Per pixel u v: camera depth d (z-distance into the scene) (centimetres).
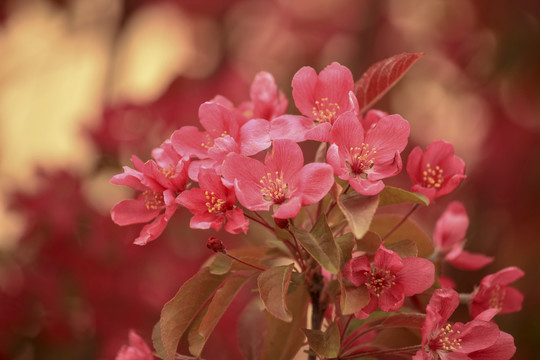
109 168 110
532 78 146
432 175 69
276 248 71
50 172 106
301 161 66
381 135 67
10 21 152
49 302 101
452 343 66
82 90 154
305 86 69
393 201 67
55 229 103
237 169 67
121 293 102
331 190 66
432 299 66
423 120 154
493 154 146
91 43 151
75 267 102
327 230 66
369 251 67
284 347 72
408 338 72
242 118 70
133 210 69
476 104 152
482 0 151
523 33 145
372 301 66
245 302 99
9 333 102
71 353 102
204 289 69
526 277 137
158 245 105
